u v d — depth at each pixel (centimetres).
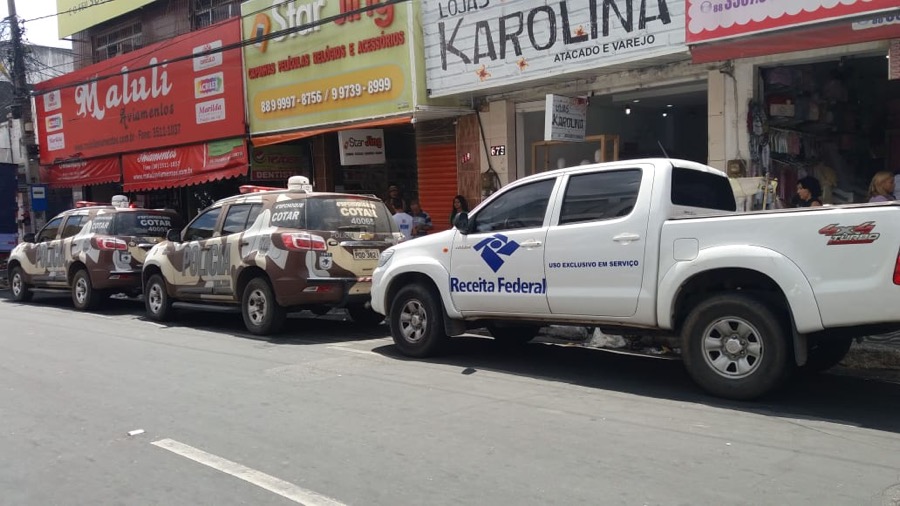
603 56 1034
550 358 852
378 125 1377
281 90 1537
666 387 698
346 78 1398
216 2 1953
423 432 561
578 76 1126
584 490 439
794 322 573
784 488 436
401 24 1286
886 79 1106
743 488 438
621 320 670
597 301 680
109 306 1486
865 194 1170
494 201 777
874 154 1187
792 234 576
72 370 820
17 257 1570
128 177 1975
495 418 596
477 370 785
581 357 859
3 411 652
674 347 862
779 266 576
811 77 1055
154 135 1880
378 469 484
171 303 1206
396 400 659
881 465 474
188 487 463
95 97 2056
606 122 1259
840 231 554
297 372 785
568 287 701
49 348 966
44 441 564
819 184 1023
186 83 1767
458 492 442
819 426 561
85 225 1412
